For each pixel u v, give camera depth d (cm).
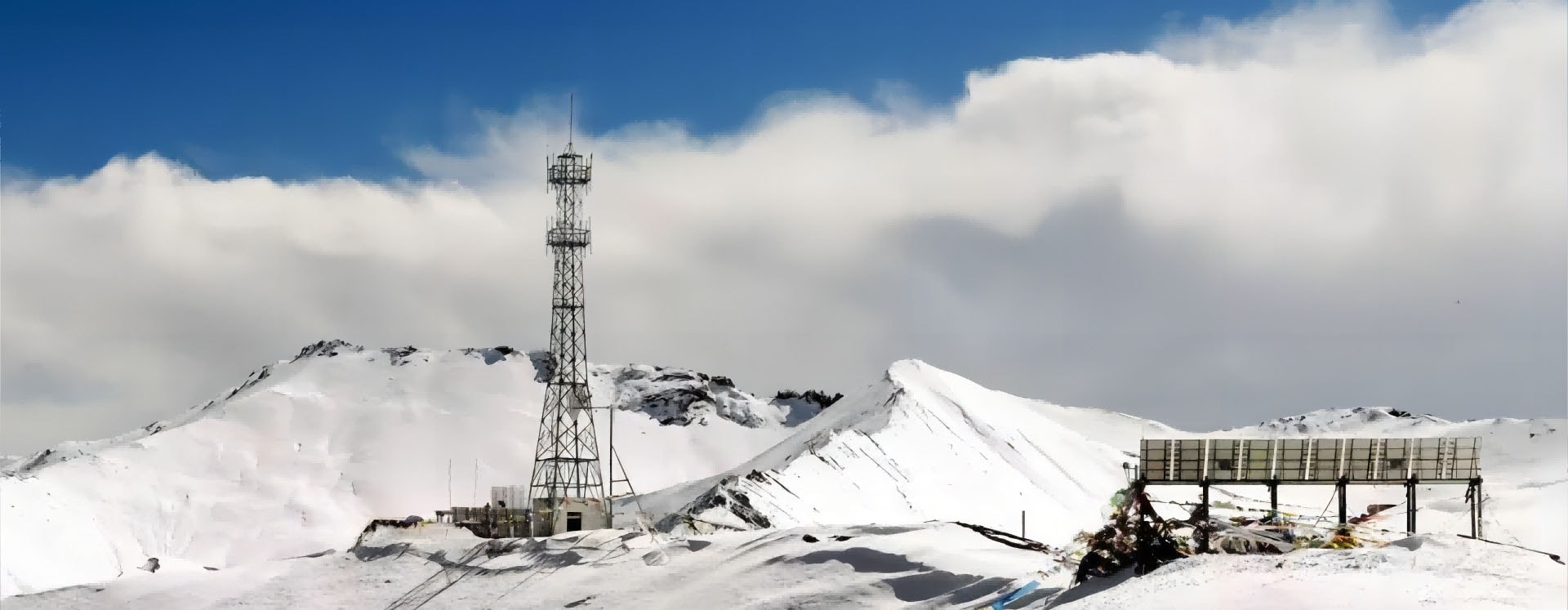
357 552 12481
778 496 17688
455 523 13212
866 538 10400
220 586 12162
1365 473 8662
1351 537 7506
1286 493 15812
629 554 11169
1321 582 6275
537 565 11362
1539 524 9688
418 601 11288
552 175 15438
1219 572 6806
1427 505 10931
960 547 10075
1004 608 8100
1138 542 7806
